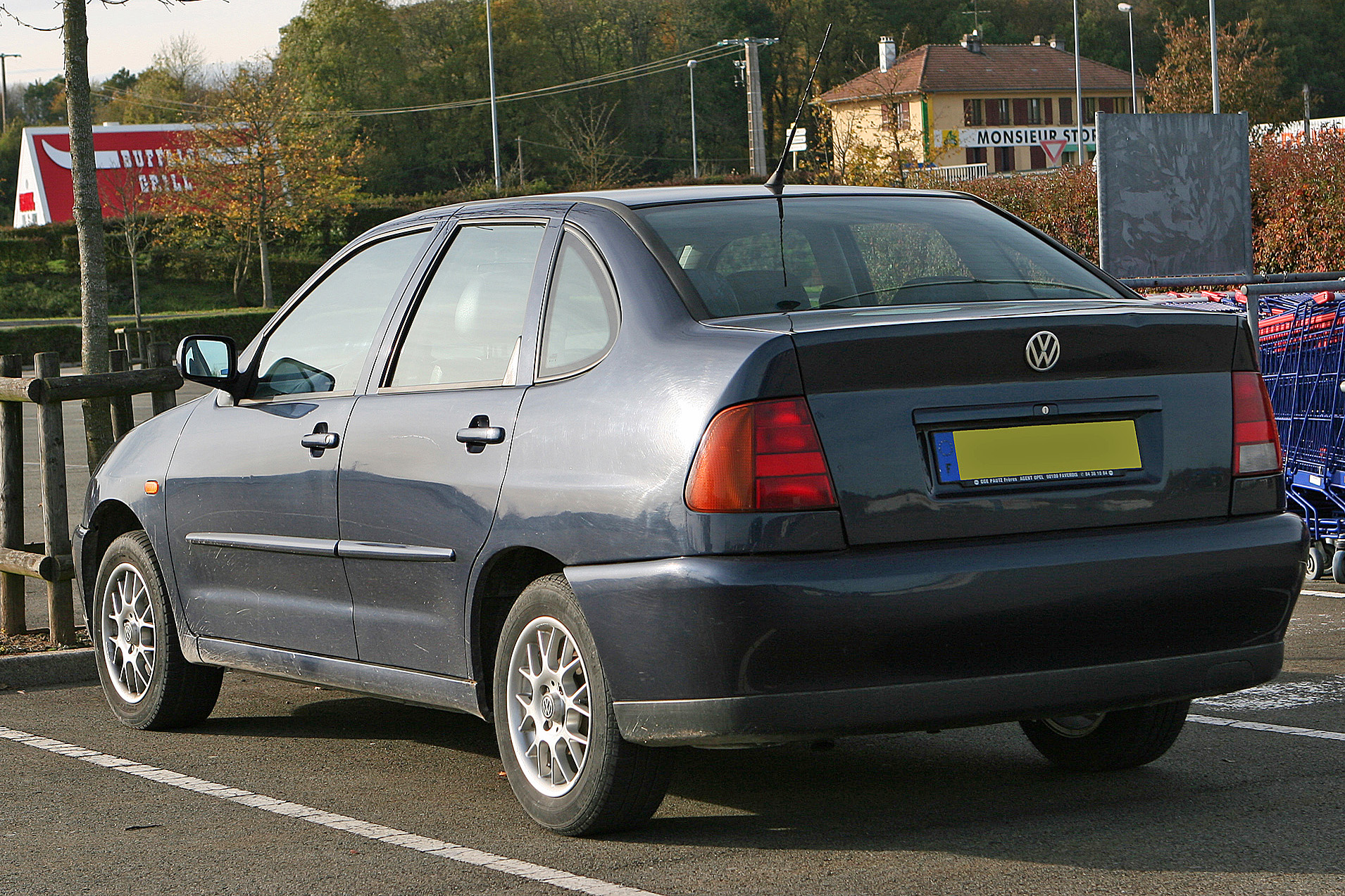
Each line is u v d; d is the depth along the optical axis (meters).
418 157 136.38
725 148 144.88
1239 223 13.23
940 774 6.70
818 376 5.12
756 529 5.03
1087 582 5.21
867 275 5.96
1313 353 11.36
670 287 5.66
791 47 141.25
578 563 5.48
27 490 19.34
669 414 5.25
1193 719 7.61
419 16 139.75
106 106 147.38
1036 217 26.11
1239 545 5.46
